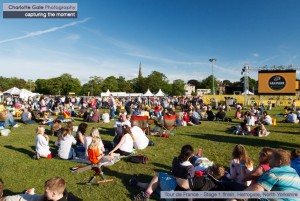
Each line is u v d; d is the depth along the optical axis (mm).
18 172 7742
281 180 3756
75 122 19938
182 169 5316
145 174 7680
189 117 19094
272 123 19766
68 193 4492
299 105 41656
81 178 7289
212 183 5355
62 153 9086
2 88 125312
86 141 8828
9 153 9945
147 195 5641
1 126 14641
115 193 6312
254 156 9820
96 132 8734
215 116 22891
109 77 131500
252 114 20047
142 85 127875
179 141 12586
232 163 6074
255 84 137375
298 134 15086
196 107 26578
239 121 21828
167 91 129875
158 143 12047
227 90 78750
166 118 14141
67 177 7363
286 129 17219
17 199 4305
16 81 137500
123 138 9281
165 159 9242
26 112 18969
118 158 8898
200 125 18875
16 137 13281
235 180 5938
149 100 41750
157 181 5711
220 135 14461
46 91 128375
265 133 14438
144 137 10742
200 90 131000
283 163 3914
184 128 17234
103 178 7035
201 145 11695
